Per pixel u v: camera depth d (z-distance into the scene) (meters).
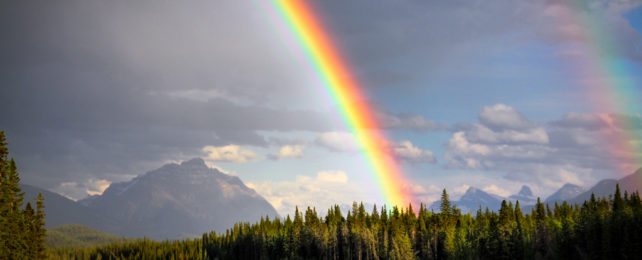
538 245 151.25
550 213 188.50
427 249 172.75
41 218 135.88
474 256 154.62
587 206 163.25
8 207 123.19
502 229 150.75
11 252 121.06
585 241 135.88
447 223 175.12
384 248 178.00
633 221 122.44
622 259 121.06
